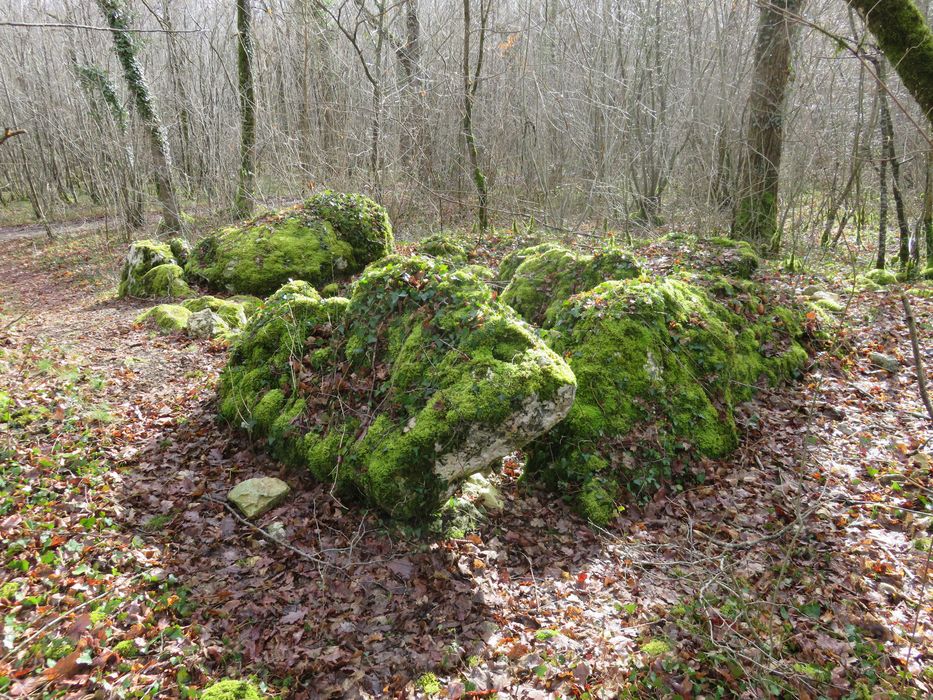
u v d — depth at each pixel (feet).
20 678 10.30
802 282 34.65
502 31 47.73
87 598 12.31
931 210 34.40
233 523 15.43
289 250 36.91
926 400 8.98
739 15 43.60
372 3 68.23
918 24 13.79
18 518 13.89
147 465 17.39
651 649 12.28
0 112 83.61
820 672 11.62
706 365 20.98
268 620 12.82
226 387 19.89
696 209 43.80
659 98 55.11
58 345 25.98
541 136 52.21
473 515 16.24
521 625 13.15
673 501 17.53
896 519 15.93
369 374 17.31
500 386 14.67
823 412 21.70
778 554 15.11
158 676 10.96
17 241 65.36
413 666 11.98
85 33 66.18
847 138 42.34
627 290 21.36
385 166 48.85
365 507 15.87
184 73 68.13
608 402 18.70
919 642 12.22
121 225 58.44
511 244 44.52
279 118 58.90
